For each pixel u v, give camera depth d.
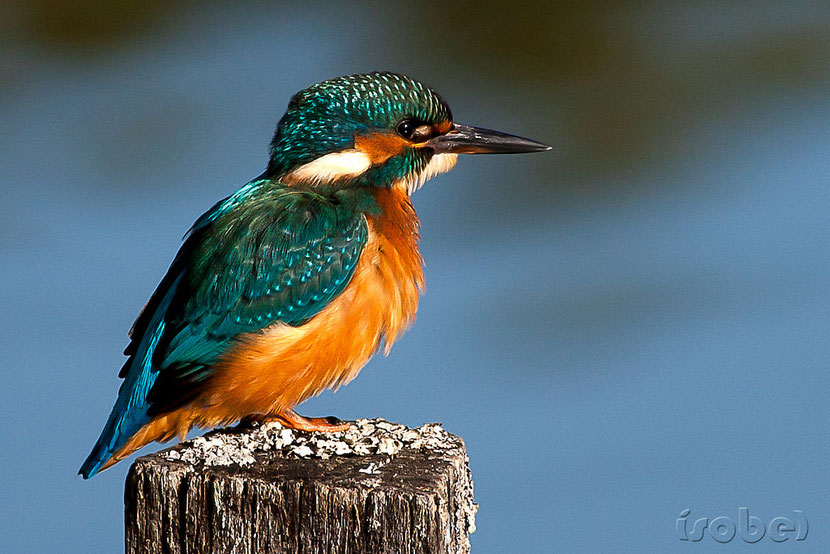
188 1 25.34
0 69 24.08
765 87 24.36
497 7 24.89
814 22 25.39
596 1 24.94
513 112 23.97
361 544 6.93
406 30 25.03
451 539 7.32
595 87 24.41
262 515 7.04
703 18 25.23
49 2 24.33
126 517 7.31
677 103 24.02
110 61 24.34
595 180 22.55
